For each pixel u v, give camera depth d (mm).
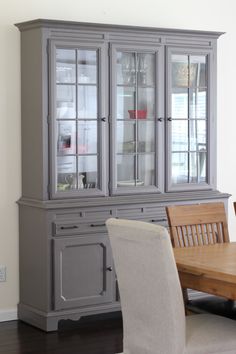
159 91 5230
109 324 4961
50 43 4766
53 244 4773
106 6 5379
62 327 4895
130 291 3287
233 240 6082
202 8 5844
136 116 5164
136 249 3172
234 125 6059
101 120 4996
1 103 4984
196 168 5461
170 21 5691
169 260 3064
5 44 4980
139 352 3312
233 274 3150
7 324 4996
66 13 5203
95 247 4945
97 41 4941
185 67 5352
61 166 4883
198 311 3750
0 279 5043
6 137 5016
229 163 6043
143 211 5141
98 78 4977
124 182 5152
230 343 3240
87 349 4410
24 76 4973
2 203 5023
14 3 5000
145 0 5555
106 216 4984
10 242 5070
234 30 6020
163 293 3109
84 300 4910
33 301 4941
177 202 5285
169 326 3127
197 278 3398
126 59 5105
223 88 5980
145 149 5234
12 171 5047
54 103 4797
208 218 4234
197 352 3162
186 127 5387
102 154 5012
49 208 4730
